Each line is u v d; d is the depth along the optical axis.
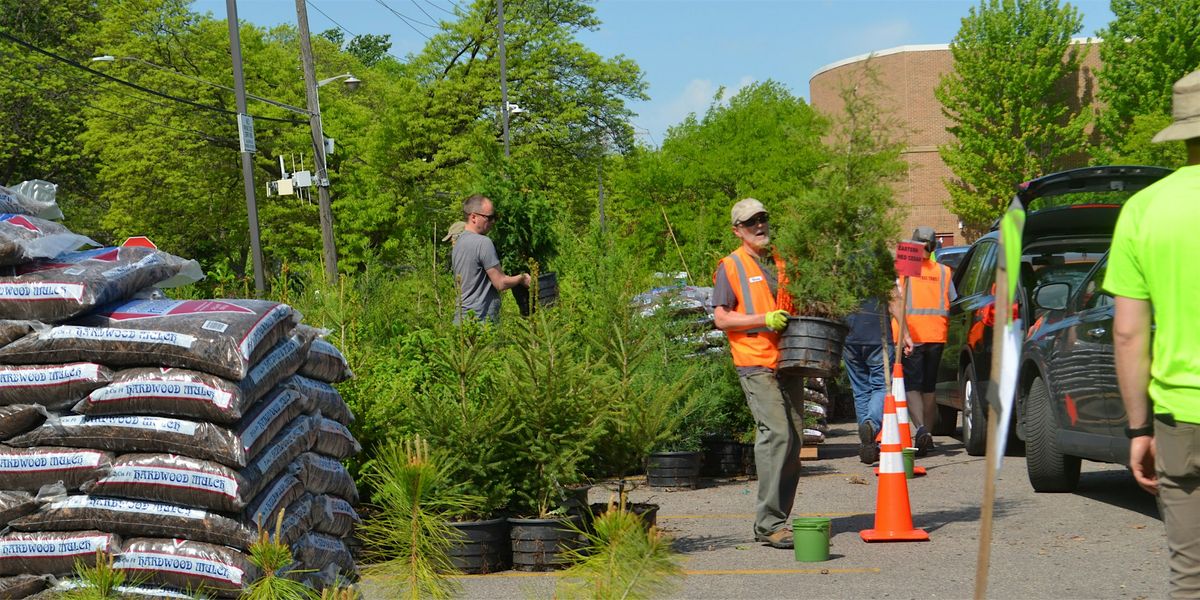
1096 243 10.16
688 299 10.82
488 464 6.64
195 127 42.06
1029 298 10.02
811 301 6.93
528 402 6.68
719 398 10.33
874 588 6.02
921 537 7.27
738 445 10.74
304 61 31.31
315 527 5.32
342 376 5.84
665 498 9.51
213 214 43.56
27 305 4.77
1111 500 8.52
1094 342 7.83
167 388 4.66
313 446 5.42
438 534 3.64
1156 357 3.64
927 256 11.40
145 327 4.75
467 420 6.58
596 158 45.25
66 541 4.68
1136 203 3.69
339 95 47.62
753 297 7.05
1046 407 8.75
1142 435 3.71
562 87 44.94
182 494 4.64
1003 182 51.47
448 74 44.44
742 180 40.81
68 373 4.71
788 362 6.93
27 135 45.44
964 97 52.28
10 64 44.03
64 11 46.91
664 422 7.41
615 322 8.34
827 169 7.23
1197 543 3.57
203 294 9.86
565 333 7.05
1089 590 5.86
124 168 40.66
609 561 3.03
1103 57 42.84
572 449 6.70
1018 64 51.06
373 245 41.72
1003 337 2.34
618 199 44.00
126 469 4.67
